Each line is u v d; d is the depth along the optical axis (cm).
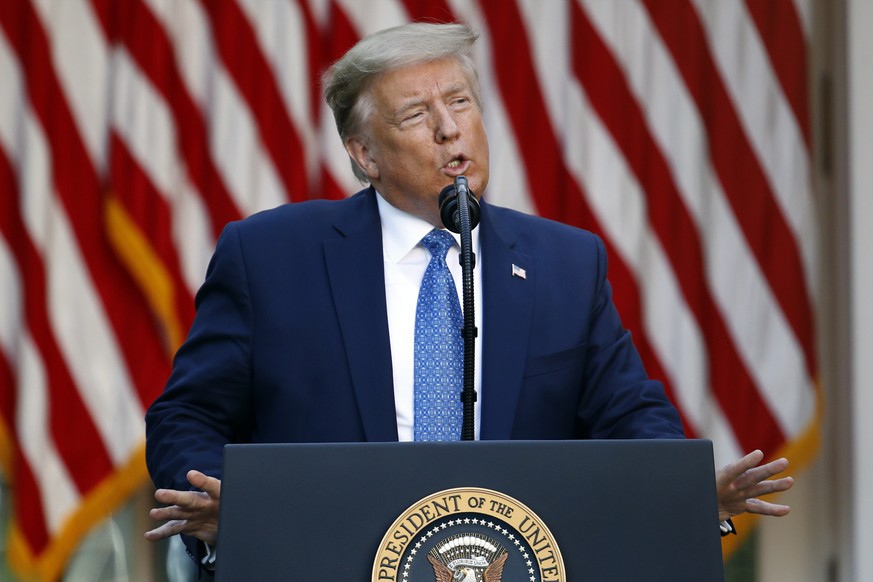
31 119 1583
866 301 1728
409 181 787
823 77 1795
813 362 1691
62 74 1599
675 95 1709
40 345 1559
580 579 509
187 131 1620
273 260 792
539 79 1692
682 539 517
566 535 513
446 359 756
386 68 791
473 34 814
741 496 650
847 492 1734
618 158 1691
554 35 1705
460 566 504
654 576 512
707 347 1694
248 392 784
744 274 1700
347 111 827
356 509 512
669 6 1728
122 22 1625
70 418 1558
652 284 1688
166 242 1588
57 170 1584
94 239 1584
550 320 783
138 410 1571
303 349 766
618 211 1683
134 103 1608
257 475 514
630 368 804
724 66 1722
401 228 805
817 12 1800
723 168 1711
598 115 1695
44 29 1598
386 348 757
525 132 1686
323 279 784
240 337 777
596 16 1711
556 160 1684
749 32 1730
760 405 1680
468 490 513
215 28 1644
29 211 1570
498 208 841
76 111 1595
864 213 1731
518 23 1698
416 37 795
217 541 507
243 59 1639
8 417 1571
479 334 766
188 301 1590
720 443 1673
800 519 1744
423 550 505
